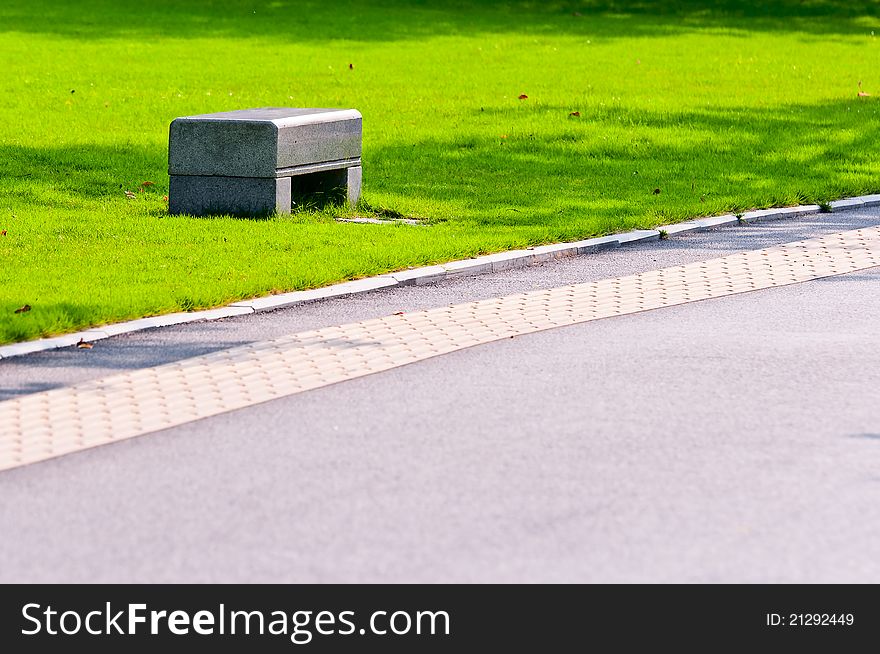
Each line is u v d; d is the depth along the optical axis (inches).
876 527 387.9
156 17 2468.0
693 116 1374.3
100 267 727.1
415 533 383.2
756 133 1274.6
